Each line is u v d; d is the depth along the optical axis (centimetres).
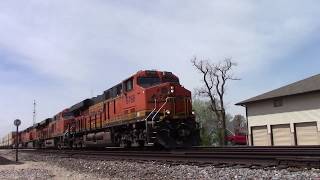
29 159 3350
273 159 1458
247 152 1872
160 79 2584
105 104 3105
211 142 7162
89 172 1892
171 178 1419
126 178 1543
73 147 4228
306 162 1346
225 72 6125
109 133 2975
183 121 2450
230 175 1298
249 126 4700
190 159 1803
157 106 2406
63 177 1717
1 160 2916
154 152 2233
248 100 4641
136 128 2523
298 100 4112
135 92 2533
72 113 4431
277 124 4328
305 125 4041
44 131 5744
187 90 2523
